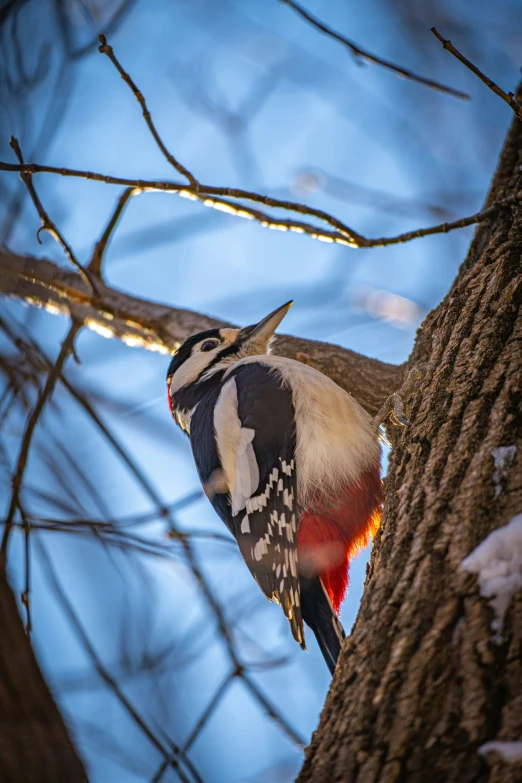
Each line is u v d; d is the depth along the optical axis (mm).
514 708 4102
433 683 4375
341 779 4293
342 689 4754
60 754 4859
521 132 8477
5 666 4984
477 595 4566
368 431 8289
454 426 5684
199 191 7730
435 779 4047
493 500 5008
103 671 6895
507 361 5883
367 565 6016
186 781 6816
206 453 8922
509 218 7340
